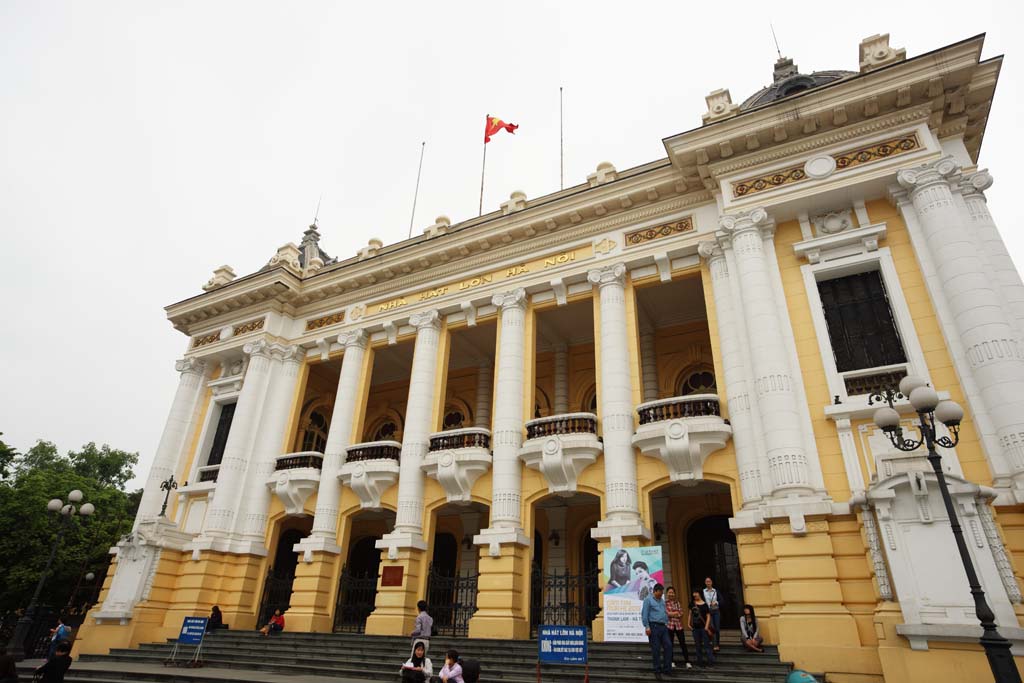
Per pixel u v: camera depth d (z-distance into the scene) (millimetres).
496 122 23797
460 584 18453
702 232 16250
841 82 14023
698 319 20031
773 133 14945
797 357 13391
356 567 22641
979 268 11969
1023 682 8578
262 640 15484
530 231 18688
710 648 10805
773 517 11773
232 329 22938
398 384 25172
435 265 20391
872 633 10492
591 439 15188
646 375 19531
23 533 26656
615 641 12430
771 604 11836
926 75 13391
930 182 13023
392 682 11781
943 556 9695
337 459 19031
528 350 17906
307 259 27438
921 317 12656
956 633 9047
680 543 17141
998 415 10812
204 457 21453
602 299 16859
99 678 12898
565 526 19031
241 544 18984
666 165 17125
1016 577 9680
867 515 10680
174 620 17672
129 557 18828
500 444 16359
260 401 21047
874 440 11938
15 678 8797
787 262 14500
